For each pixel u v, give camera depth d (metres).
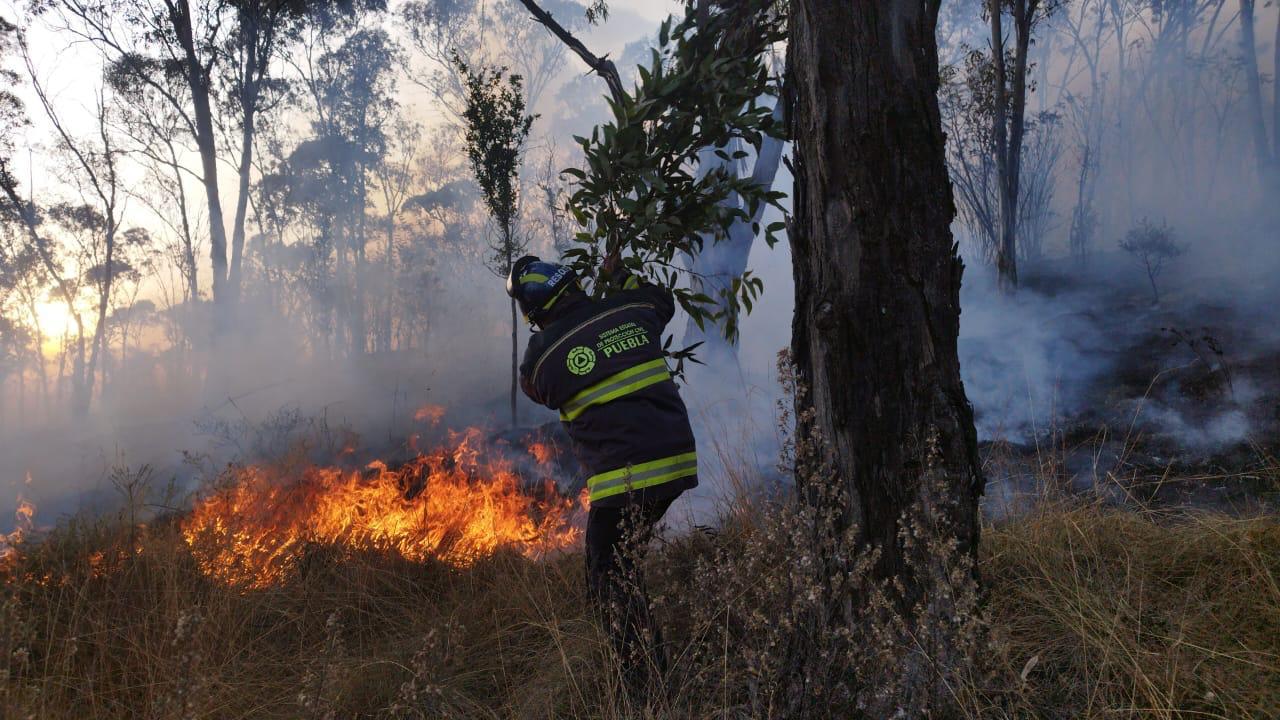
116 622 3.07
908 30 2.34
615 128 3.01
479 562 3.79
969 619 2.11
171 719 2.26
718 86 3.01
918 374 2.37
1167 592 2.69
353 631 3.31
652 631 2.48
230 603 3.26
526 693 2.73
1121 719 2.11
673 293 3.23
